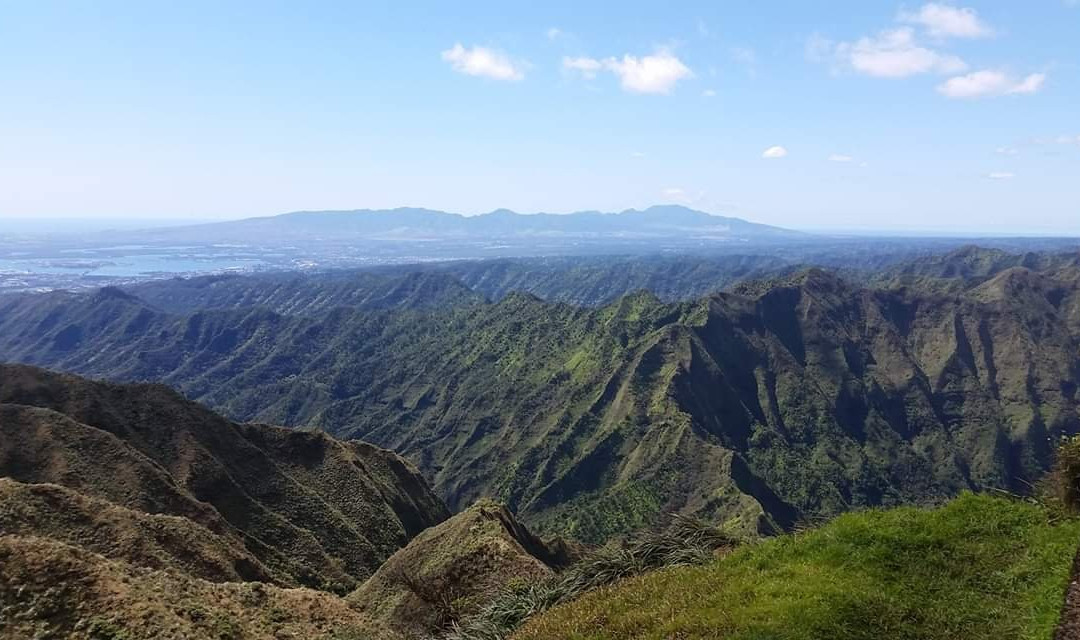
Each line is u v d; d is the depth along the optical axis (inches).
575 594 645.3
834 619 432.5
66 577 693.3
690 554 641.6
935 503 611.5
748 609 460.4
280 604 932.0
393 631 1008.2
